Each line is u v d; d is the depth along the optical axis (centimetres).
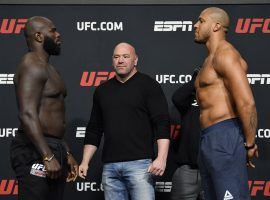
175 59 478
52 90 375
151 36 479
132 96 418
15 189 474
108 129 418
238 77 345
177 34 479
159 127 414
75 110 479
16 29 479
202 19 375
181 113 451
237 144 352
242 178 351
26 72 367
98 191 477
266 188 468
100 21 480
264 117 471
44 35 384
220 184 352
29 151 370
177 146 473
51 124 374
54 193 375
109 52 480
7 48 479
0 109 476
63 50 480
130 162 411
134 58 425
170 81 478
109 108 420
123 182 420
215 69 359
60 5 481
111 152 416
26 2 479
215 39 371
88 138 436
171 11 479
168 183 474
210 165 356
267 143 470
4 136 476
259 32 474
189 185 439
